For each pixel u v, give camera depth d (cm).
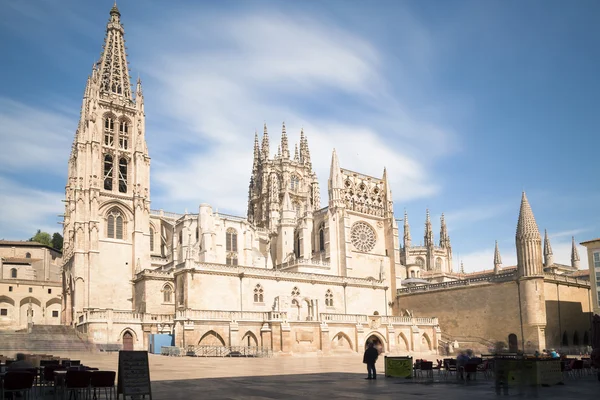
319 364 5628
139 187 10919
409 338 9525
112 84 11500
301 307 9125
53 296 12375
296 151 16488
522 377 2894
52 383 3080
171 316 8444
